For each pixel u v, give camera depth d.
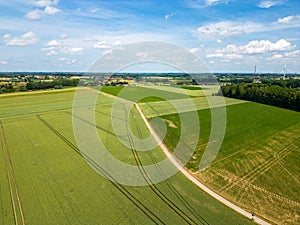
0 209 20.78
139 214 20.77
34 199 22.33
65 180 25.77
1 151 33.88
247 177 28.39
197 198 23.72
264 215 21.86
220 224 20.20
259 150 36.31
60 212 20.59
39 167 28.81
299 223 21.02
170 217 20.61
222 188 25.95
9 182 25.36
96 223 19.45
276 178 28.36
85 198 22.64
